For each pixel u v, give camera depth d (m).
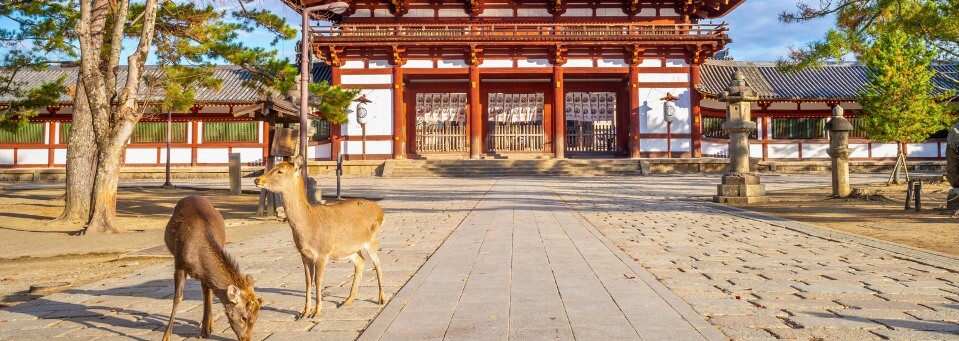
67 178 16.38
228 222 15.24
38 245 11.75
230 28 19.62
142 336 5.18
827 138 41.38
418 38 39.03
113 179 13.70
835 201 19.39
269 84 21.47
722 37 38.69
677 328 5.06
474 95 40.44
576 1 42.28
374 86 40.56
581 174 37.16
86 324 5.57
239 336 4.65
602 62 40.88
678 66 40.56
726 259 8.83
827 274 7.59
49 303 6.40
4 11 18.61
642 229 12.60
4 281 8.36
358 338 4.87
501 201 19.67
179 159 40.38
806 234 11.75
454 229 12.72
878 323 5.24
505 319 5.39
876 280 7.18
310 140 40.69
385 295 6.57
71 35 19.50
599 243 10.38
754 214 15.66
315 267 5.64
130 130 13.88
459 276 7.48
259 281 7.46
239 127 40.56
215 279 4.80
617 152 43.25
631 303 5.96
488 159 39.81
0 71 21.61
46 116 40.38
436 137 43.41
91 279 8.36
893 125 25.33
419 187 27.42
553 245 10.15
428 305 5.96
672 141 40.31
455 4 42.47
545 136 43.94
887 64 25.98
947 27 18.52
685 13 41.91
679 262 8.57
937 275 7.50
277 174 5.37
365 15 42.47
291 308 6.03
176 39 19.03
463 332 5.00
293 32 20.66
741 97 19.59
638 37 38.94
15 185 33.12
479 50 39.94
